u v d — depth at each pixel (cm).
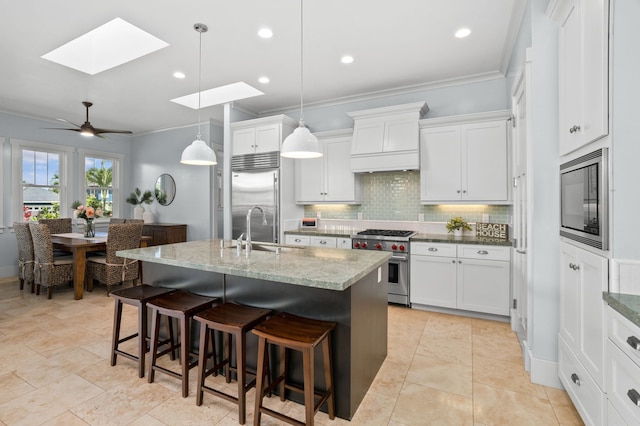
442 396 205
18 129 532
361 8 257
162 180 652
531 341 227
